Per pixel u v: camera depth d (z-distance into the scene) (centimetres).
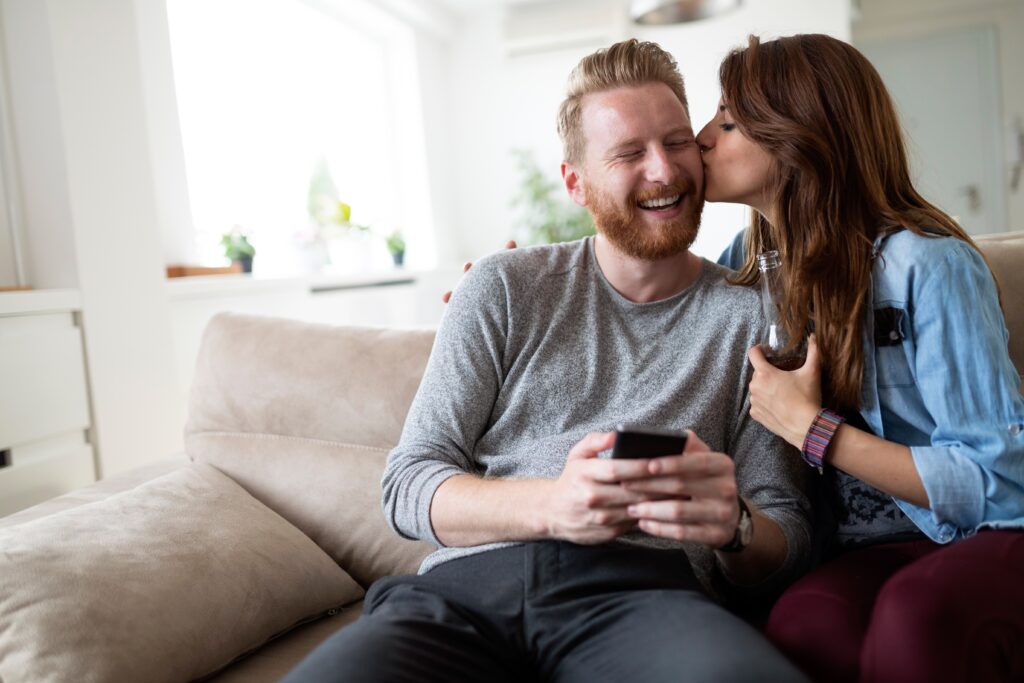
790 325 111
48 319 198
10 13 205
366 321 400
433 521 106
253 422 155
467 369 118
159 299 235
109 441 215
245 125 360
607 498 91
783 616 96
